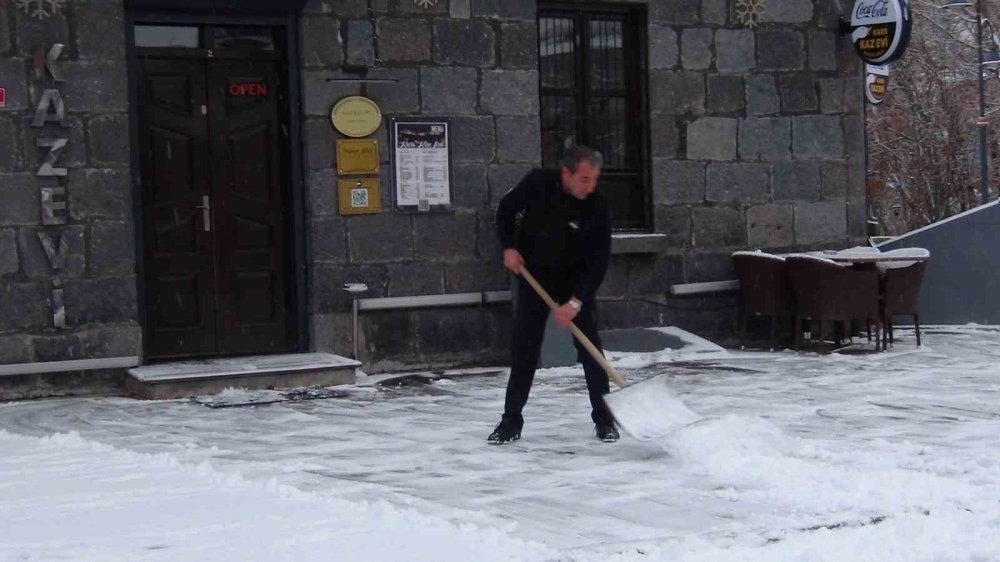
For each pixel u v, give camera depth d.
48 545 5.08
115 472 6.60
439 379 10.48
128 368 9.97
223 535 5.21
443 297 11.06
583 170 7.18
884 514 5.57
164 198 10.32
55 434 7.86
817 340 12.61
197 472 6.56
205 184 10.46
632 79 12.18
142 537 5.19
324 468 6.70
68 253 9.82
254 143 10.65
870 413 8.23
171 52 10.32
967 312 13.53
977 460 6.61
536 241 7.33
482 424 8.12
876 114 28.03
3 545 5.08
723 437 6.77
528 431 7.82
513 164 11.38
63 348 9.80
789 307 12.00
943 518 5.50
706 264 12.32
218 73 10.51
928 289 13.65
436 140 11.06
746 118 12.47
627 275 11.97
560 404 8.96
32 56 9.71
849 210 12.94
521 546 5.00
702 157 12.29
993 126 27.23
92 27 9.88
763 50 12.52
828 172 12.83
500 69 11.32
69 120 9.81
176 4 10.16
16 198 9.66
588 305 7.37
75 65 9.82
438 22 11.08
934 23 27.66
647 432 6.86
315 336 10.70
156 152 10.30
